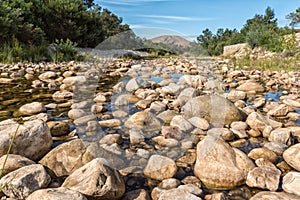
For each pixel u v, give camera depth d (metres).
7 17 9.08
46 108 3.02
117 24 24.02
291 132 2.26
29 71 6.20
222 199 1.38
